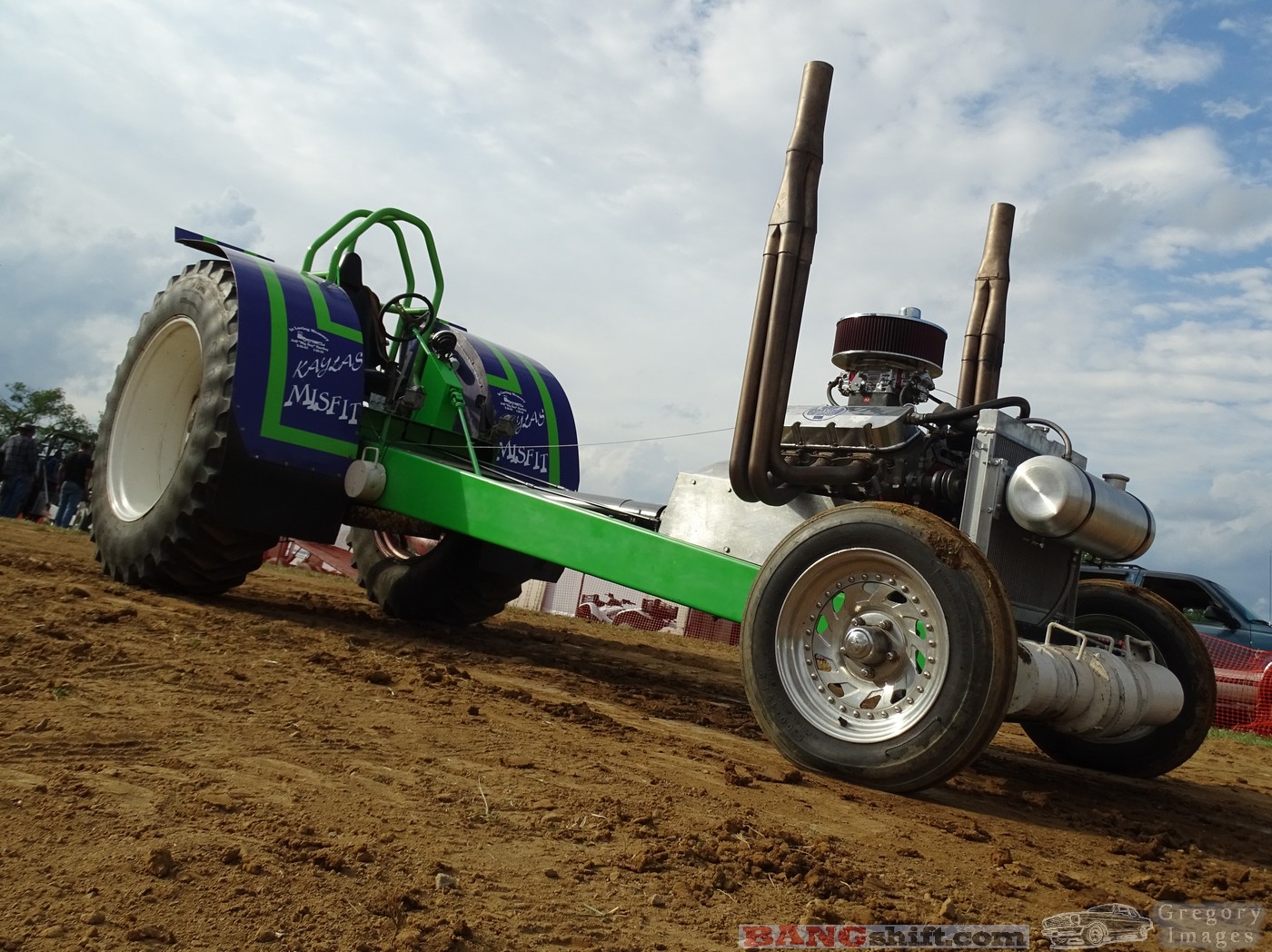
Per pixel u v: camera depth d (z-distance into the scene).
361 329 6.46
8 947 1.78
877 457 4.89
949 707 3.69
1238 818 4.93
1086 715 4.35
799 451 5.05
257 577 9.41
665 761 3.89
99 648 4.22
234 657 4.55
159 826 2.40
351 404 6.21
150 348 6.70
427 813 2.79
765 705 4.10
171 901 2.03
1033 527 4.42
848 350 5.36
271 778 2.90
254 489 5.90
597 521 5.32
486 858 2.53
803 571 4.08
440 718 3.99
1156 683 4.70
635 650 8.74
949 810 3.84
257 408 5.88
